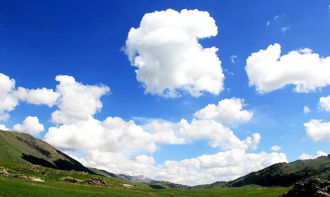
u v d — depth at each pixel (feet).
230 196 422.41
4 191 211.61
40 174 540.52
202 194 453.58
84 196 257.14
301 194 280.31
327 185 270.26
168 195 391.04
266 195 406.21
